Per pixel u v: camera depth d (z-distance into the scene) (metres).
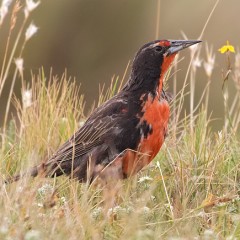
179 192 11.65
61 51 27.28
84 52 27.41
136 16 27.75
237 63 13.80
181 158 12.44
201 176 11.88
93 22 27.67
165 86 13.54
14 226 9.64
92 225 9.98
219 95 23.64
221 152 12.41
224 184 11.92
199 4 25.98
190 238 9.77
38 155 12.63
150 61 12.36
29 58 26.72
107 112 12.22
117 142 12.12
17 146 13.10
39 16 27.06
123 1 27.69
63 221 9.92
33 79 13.98
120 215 10.52
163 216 11.05
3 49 26.09
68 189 11.86
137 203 10.76
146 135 12.09
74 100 13.79
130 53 27.56
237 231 10.25
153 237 9.78
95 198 11.75
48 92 13.62
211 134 13.76
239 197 11.54
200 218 10.81
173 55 12.49
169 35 26.25
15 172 12.41
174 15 26.19
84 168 12.22
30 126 13.10
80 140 12.28
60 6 27.33
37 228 9.62
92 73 27.23
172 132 13.17
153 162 12.66
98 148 12.21
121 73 27.25
